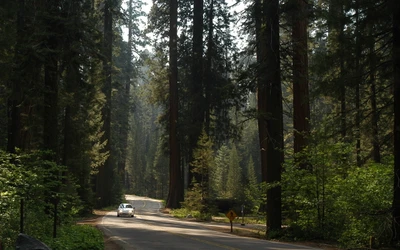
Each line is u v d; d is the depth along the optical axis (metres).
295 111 25.28
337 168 20.47
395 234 16.23
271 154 22.12
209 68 48.75
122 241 17.67
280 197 21.95
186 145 50.84
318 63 17.11
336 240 19.31
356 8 15.93
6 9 18.94
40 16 19.84
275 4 20.91
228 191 73.38
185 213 42.31
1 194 11.95
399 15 15.82
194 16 49.47
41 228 13.21
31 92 20.41
